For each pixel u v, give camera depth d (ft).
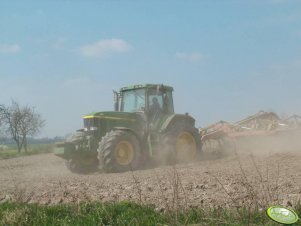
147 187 27.53
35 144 174.50
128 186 28.84
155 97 47.88
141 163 44.86
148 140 45.42
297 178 27.84
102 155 42.11
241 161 42.45
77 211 20.38
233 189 24.86
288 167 34.63
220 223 17.42
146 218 18.38
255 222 17.29
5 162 66.59
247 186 22.17
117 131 43.21
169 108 49.24
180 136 47.29
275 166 35.88
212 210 19.17
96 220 18.88
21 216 19.92
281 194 22.34
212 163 43.45
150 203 21.49
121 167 42.22
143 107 46.80
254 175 30.50
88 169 45.65
